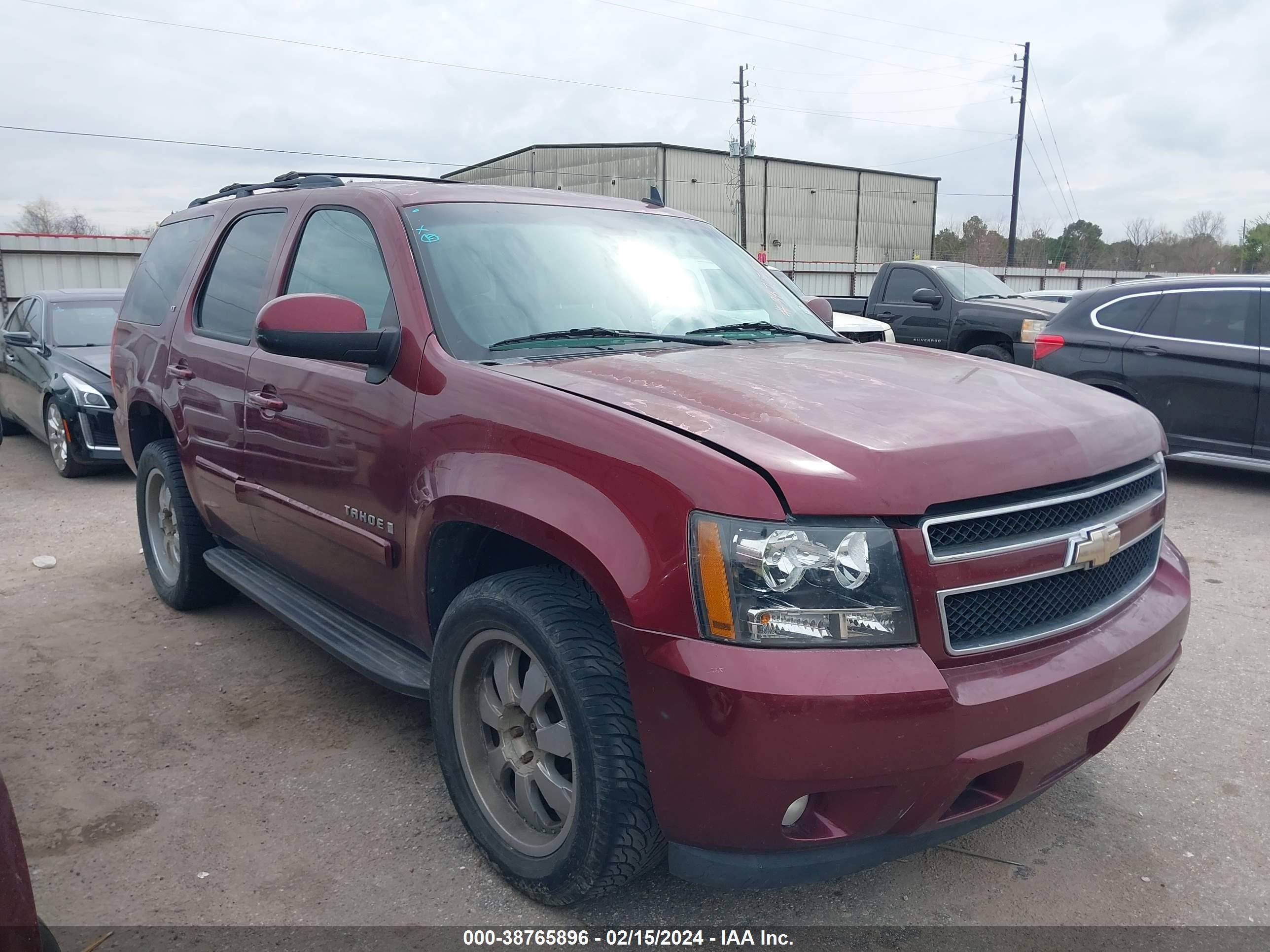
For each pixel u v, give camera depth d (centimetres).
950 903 269
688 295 366
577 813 240
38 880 278
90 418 830
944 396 264
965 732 214
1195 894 273
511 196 369
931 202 6688
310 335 296
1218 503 748
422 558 290
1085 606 249
